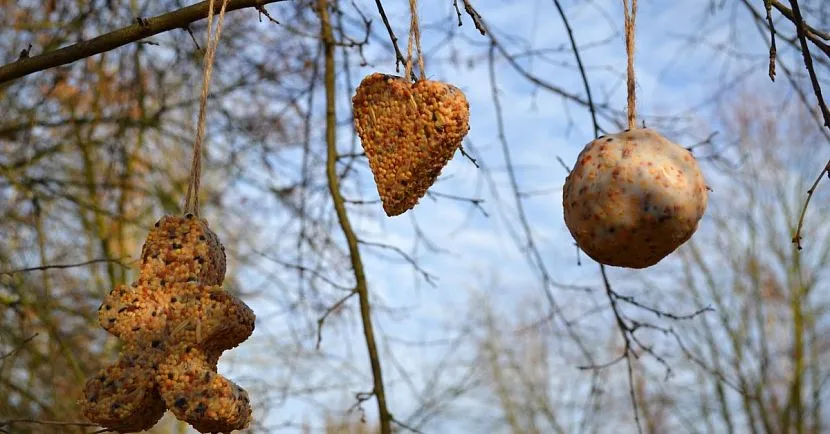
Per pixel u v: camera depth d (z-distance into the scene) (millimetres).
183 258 1680
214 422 1562
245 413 1623
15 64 2396
